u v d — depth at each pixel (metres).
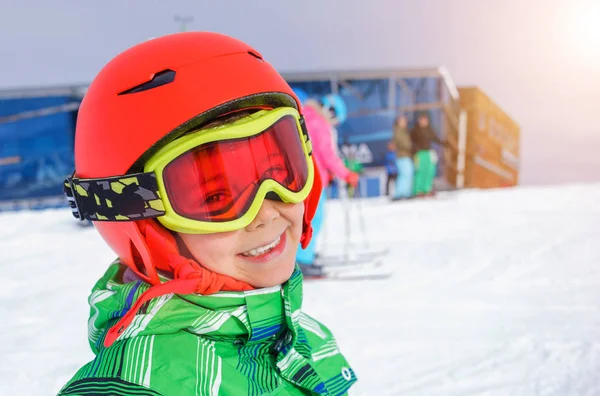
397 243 4.88
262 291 0.73
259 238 0.72
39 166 6.90
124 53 0.73
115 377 0.62
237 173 0.68
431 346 2.52
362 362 2.35
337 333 2.69
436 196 7.89
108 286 0.77
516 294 3.32
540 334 2.64
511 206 6.78
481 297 3.27
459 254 4.36
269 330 0.75
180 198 0.67
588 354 2.39
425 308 3.08
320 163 3.69
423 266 4.04
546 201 7.09
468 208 6.73
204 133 0.66
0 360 2.41
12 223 6.11
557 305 3.10
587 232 5.06
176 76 0.67
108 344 0.61
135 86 0.68
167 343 0.67
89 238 5.36
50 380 2.21
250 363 0.73
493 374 2.23
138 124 0.66
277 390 0.73
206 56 0.69
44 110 6.80
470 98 8.52
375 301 3.22
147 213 0.67
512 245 4.62
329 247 4.80
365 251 4.59
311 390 0.76
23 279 3.88
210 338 0.71
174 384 0.64
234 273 0.73
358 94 7.57
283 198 0.73
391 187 7.77
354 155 7.64
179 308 0.69
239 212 0.68
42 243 5.16
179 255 0.71
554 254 4.29
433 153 7.85
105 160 0.69
